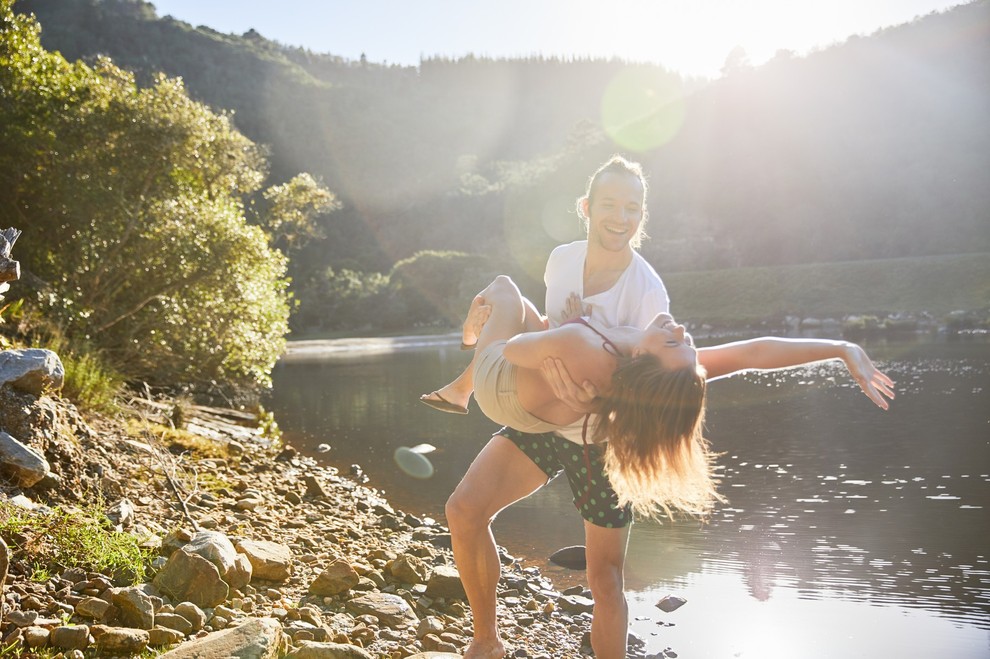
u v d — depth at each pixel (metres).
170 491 4.82
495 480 2.69
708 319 51.50
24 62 11.83
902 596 3.78
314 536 4.60
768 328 47.06
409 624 3.32
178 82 12.37
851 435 8.58
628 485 2.34
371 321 75.12
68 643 2.57
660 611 3.71
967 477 6.27
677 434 2.24
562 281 2.83
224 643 2.45
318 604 3.40
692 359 2.25
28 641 2.56
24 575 3.03
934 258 54.09
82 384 6.18
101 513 3.73
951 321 37.00
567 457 2.64
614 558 2.66
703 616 3.63
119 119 11.46
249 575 3.42
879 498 5.73
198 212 11.91
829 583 3.99
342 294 77.62
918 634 3.33
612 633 2.60
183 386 12.10
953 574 4.05
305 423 11.22
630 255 2.75
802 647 3.24
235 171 14.23
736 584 4.05
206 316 11.82
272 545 3.88
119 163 11.68
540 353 2.40
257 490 5.68
